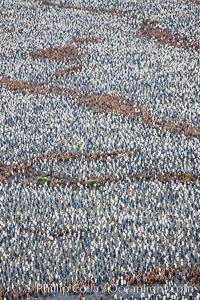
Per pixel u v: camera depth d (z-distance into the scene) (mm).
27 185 81500
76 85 114625
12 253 68312
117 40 135250
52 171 84750
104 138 93625
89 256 67625
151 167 85500
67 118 101250
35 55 128875
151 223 72562
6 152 90500
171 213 74875
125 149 90625
